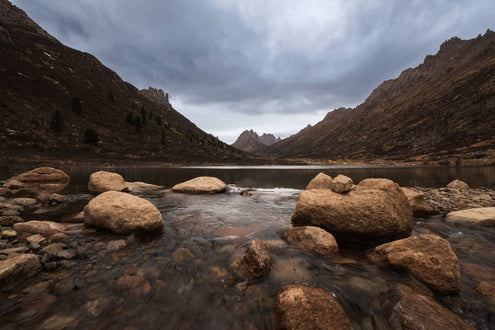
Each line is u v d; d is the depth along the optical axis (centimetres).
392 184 664
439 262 388
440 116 16512
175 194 1377
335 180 737
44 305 311
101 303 321
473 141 11081
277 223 748
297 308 288
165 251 504
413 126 18012
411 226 636
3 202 930
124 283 370
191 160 9269
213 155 11838
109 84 15600
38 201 1011
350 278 402
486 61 19612
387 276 410
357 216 604
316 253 506
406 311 300
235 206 1031
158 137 10356
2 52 8769
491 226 706
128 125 9869
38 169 1752
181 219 782
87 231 626
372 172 4519
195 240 574
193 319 300
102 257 467
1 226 618
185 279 388
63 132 6322
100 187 1346
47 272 396
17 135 5072
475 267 450
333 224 638
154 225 627
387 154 16525
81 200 1102
